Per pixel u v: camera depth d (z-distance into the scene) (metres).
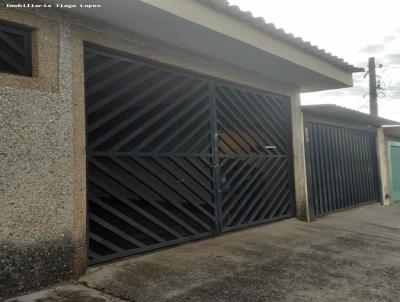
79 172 3.81
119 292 3.53
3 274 3.19
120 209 7.23
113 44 4.23
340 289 4.00
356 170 9.93
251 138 6.55
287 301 3.60
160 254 4.65
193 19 4.16
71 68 3.79
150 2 3.70
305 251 5.27
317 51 6.25
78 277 3.76
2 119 3.24
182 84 5.29
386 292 4.02
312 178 7.93
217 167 5.75
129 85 4.55
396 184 12.27
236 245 5.25
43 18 3.59
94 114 5.27
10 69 3.51
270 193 6.86
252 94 6.60
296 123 7.48
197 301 3.46
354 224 7.66
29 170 3.39
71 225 3.71
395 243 6.32
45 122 3.53
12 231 3.26
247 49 5.16
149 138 4.86
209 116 5.69
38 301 3.21
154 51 4.70
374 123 10.46
